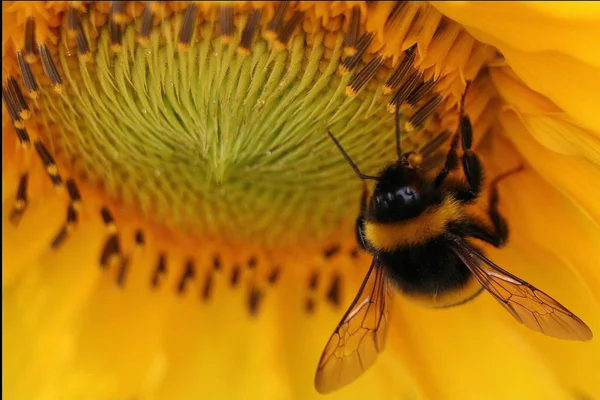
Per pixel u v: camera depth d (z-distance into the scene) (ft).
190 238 0.47
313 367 0.46
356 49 0.42
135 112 0.43
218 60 0.42
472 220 0.44
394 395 0.46
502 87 0.43
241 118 0.43
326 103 0.43
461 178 0.44
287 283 0.47
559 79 0.40
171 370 0.47
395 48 0.42
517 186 0.44
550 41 0.39
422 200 0.43
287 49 0.42
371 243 0.43
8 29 0.43
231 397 0.46
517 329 0.45
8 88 0.43
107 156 0.45
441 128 0.43
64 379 0.46
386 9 0.41
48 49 0.43
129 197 0.46
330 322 0.47
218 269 0.47
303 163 0.44
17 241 0.46
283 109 0.43
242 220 0.46
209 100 0.42
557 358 0.45
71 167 0.46
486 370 0.45
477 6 0.38
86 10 0.42
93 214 0.47
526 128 0.43
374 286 0.44
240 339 0.47
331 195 0.45
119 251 0.47
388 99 0.42
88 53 0.42
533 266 0.45
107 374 0.46
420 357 0.46
